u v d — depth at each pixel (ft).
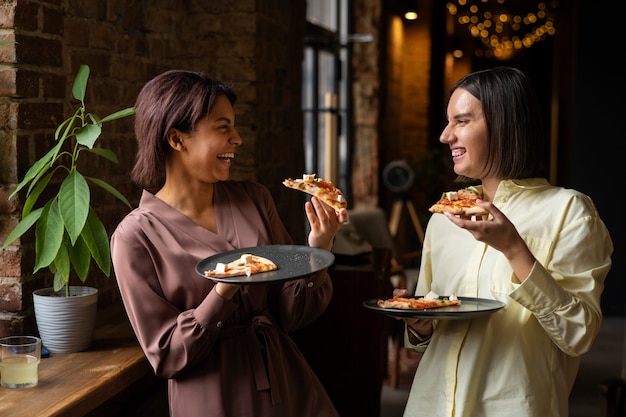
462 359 5.41
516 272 4.98
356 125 21.61
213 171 5.74
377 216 14.73
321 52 17.29
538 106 5.40
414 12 25.38
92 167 7.77
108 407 7.49
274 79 11.01
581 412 12.54
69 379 5.78
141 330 5.44
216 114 5.67
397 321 13.42
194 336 5.30
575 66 19.72
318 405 6.09
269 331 5.87
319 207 5.64
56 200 6.08
